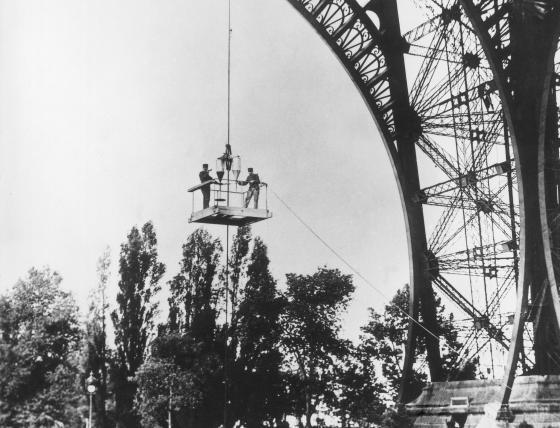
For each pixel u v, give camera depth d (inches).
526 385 1315.2
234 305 2401.6
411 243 1483.8
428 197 1462.8
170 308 2333.9
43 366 1446.9
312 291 2436.0
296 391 2363.4
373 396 2345.0
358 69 1438.2
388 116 1473.9
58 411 1441.9
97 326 2062.0
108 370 2140.7
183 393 2033.7
